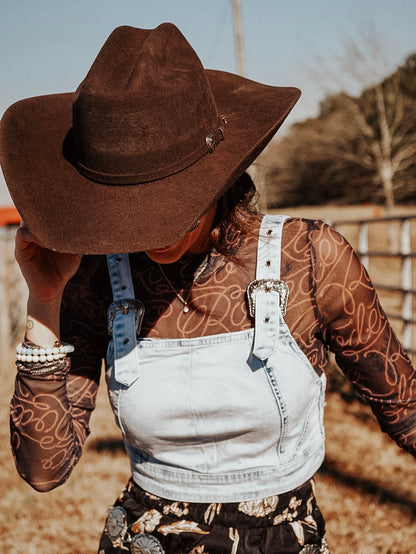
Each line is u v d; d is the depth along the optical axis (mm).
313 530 1314
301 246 1249
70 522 3957
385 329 1307
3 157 1178
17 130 1229
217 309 1241
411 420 1340
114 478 4523
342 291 1256
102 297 1315
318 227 1271
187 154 1103
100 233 1062
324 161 29391
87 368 1366
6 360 8398
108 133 1076
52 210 1107
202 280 1246
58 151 1207
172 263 1258
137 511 1353
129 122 1067
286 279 1237
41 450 1271
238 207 1269
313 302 1249
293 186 31031
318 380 1299
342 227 21484
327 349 1353
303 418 1292
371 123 26469
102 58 1131
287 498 1290
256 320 1219
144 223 1061
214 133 1142
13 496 4328
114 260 1295
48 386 1258
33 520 3984
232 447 1264
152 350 1257
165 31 1151
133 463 1387
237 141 1177
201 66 1162
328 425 5184
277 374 1215
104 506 4145
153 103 1067
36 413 1256
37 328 1270
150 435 1278
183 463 1290
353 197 30922
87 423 1377
